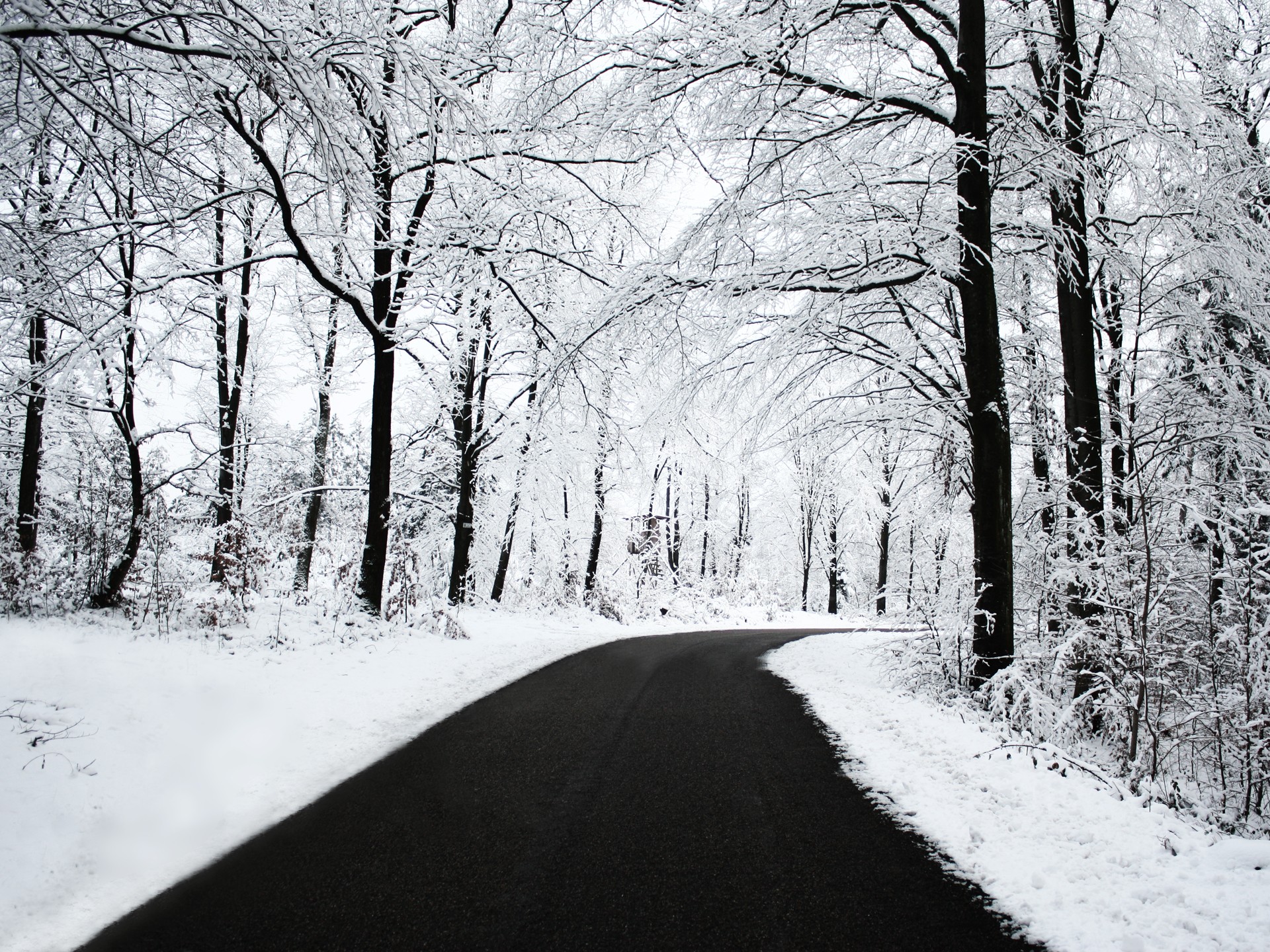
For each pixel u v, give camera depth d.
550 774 4.80
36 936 2.75
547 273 12.65
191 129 6.65
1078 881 3.21
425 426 17.31
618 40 8.30
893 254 8.27
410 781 4.62
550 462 18.42
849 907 2.98
